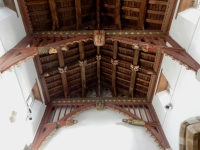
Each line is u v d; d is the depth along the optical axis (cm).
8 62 650
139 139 1026
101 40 910
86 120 1137
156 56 1025
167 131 943
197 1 762
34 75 1014
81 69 1248
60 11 967
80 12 1002
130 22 1070
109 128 1089
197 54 673
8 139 679
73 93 1359
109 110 1207
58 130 1079
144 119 1139
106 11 1080
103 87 1431
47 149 981
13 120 716
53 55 1070
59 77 1210
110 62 1259
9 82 717
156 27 1003
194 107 680
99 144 1007
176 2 839
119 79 1335
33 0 863
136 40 873
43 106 1160
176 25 845
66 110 1213
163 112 1003
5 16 712
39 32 927
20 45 787
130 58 1160
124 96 1391
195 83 683
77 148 988
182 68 798
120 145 1002
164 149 921
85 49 1181
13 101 747
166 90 1071
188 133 661
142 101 1230
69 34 921
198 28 666
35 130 988
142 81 1223
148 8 949
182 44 788
